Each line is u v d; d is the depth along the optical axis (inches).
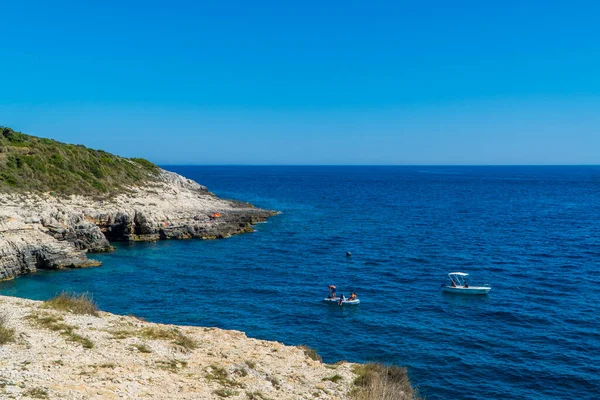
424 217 3998.5
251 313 1550.2
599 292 1771.7
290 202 5191.9
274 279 1994.3
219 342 807.1
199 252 2551.7
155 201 3255.4
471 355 1225.4
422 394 1020.5
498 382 1084.5
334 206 4847.4
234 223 3248.0
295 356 794.8
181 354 688.4
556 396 1026.7
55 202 2623.0
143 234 2851.9
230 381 594.6
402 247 2674.7
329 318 1507.1
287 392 599.2
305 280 1980.8
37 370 510.3
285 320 1486.2
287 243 2812.5
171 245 2738.7
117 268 2169.0
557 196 6166.3
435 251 2556.6
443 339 1332.4
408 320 1491.1
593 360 1194.0
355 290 1833.2
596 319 1483.8
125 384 511.8
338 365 794.8
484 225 3503.9
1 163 2701.8
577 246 2655.0
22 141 3235.7
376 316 1528.1
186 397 508.4
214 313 1542.8
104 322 805.2
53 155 3125.0
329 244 2775.6
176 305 1625.2
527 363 1179.3
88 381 501.7
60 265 2119.8
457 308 1604.3
